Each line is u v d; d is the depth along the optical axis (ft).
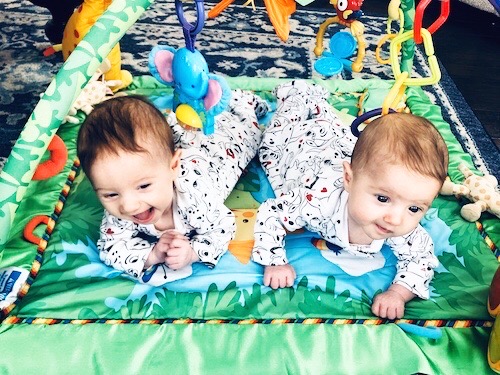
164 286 2.95
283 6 2.78
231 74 5.71
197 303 2.85
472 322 2.79
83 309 2.78
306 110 3.92
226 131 3.67
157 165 2.67
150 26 6.43
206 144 3.46
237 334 2.69
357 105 4.48
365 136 2.71
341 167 3.19
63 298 2.82
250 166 3.85
